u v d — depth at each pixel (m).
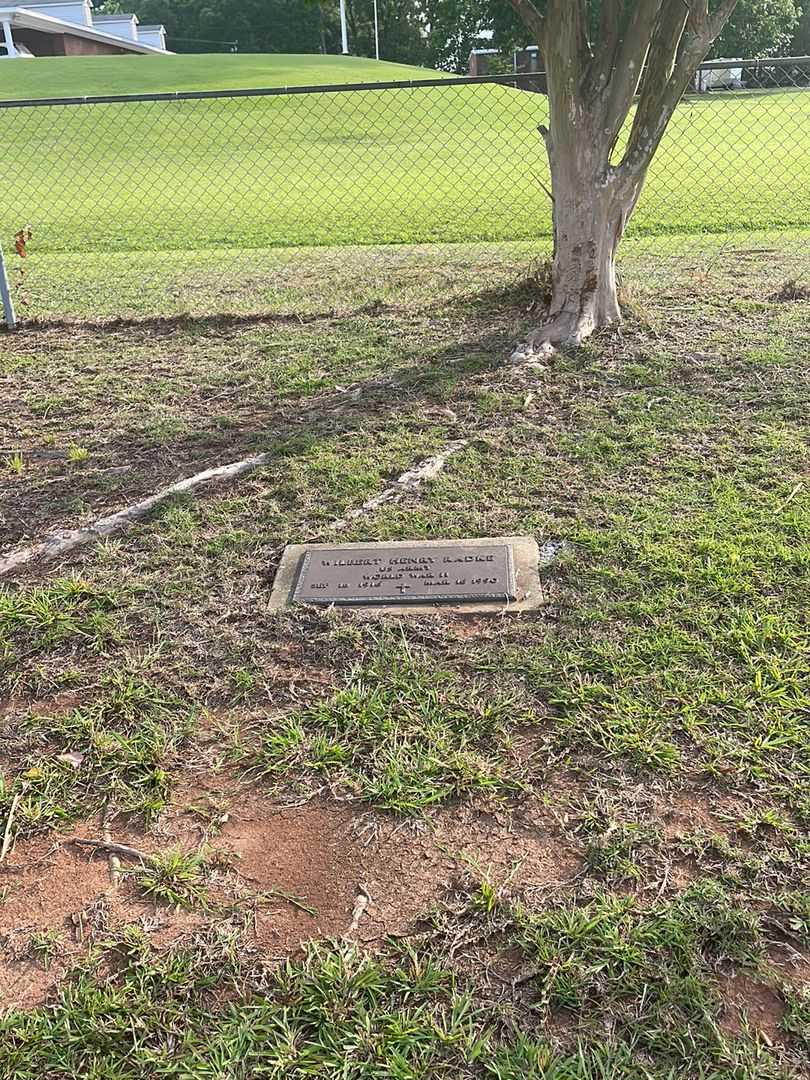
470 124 21.50
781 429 4.04
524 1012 1.69
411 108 24.19
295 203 13.06
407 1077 1.59
